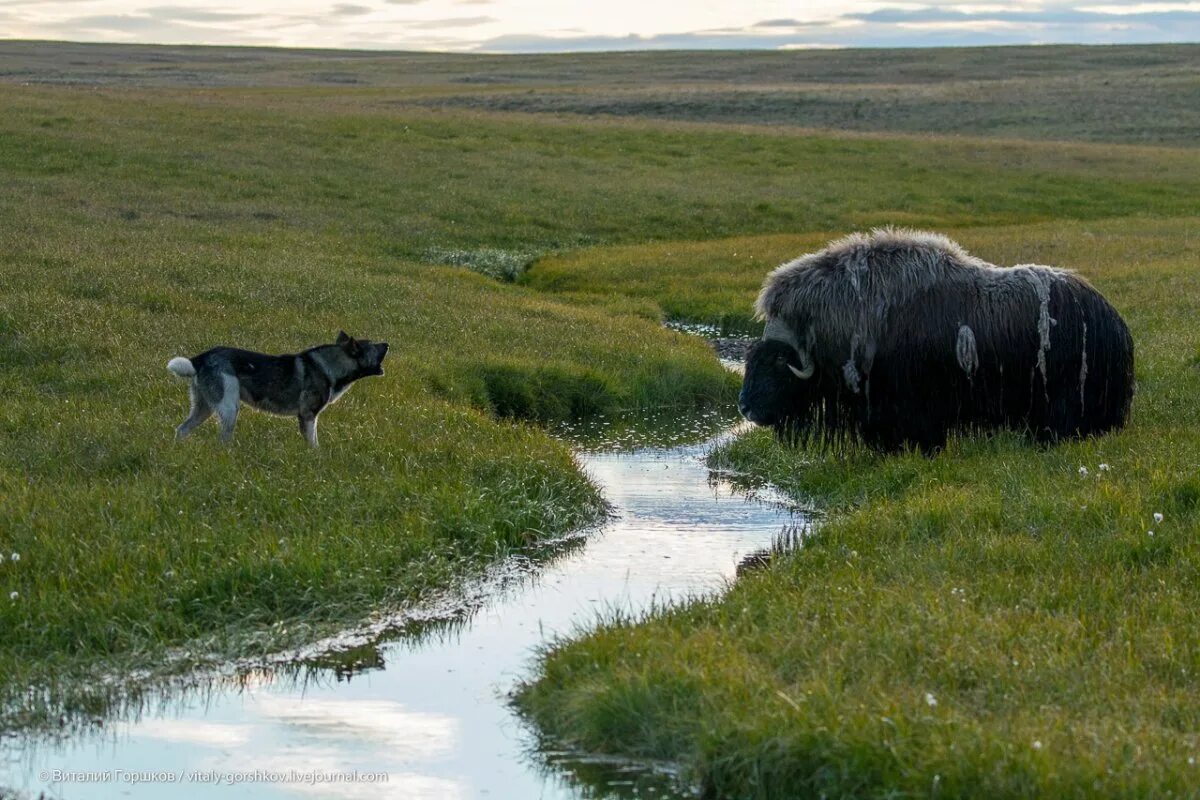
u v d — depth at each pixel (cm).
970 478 973
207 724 628
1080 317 1038
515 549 906
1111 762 489
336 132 3784
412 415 1155
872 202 3369
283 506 877
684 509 1034
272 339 1418
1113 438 1041
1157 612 666
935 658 600
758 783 524
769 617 680
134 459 958
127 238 2114
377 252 2378
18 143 3031
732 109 6456
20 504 826
